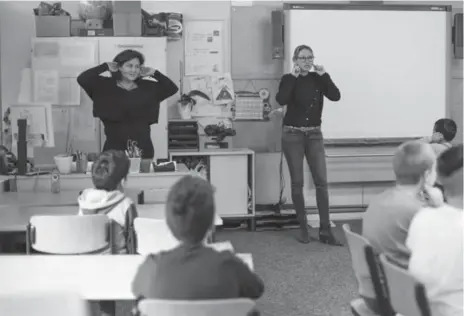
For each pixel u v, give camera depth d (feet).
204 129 23.57
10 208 13.58
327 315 14.10
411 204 9.08
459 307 7.67
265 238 21.89
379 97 24.53
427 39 24.63
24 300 6.59
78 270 8.90
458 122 25.39
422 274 7.64
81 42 21.94
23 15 22.94
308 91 20.76
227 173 23.00
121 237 11.82
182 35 23.98
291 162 21.12
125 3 21.91
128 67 18.03
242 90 24.36
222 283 6.66
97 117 20.29
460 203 7.92
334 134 24.44
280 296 15.49
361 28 24.25
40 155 22.02
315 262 18.60
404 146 9.31
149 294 6.77
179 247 6.88
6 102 22.85
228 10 24.12
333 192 24.80
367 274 9.02
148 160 16.34
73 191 15.74
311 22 24.00
